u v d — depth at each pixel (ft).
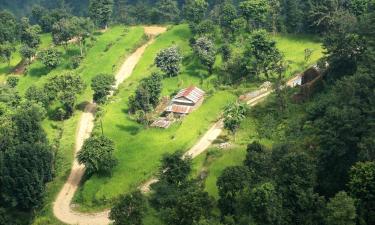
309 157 305.94
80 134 487.20
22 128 429.79
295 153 303.68
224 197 297.33
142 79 586.04
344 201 255.70
